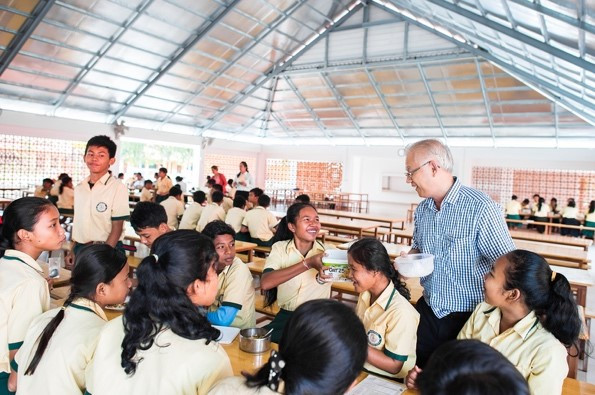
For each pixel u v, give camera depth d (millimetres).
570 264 4938
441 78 9547
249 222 5613
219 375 1110
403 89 10281
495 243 1678
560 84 6793
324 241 6465
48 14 6992
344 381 825
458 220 1731
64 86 8977
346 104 11539
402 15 8797
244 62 9969
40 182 10594
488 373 720
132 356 1069
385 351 1634
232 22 8430
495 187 13391
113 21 7516
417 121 11469
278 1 8258
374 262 1661
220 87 10672
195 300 1181
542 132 10508
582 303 3504
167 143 12219
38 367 1309
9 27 6918
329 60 10195
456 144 12055
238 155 14359
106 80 9195
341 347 818
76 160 11203
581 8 2963
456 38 8445
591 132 10062
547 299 1374
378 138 13016
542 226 11148
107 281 1438
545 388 1333
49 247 1806
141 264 1132
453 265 1772
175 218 6816
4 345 1598
